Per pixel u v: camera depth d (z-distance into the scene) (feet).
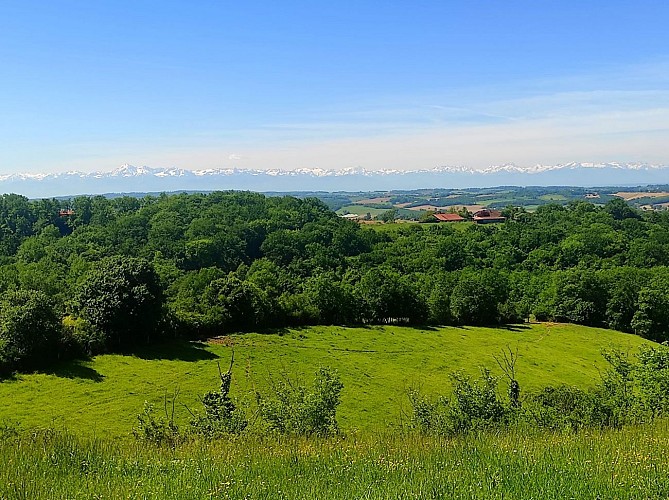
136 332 199.93
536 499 26.58
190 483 31.81
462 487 28.84
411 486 29.53
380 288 276.21
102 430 124.57
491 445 41.98
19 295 174.09
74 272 264.93
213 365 186.19
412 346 232.12
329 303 268.21
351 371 191.62
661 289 277.03
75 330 183.93
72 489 30.99
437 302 282.97
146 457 40.63
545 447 39.96
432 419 72.23
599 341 256.73
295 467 35.91
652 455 35.35
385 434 57.26
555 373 199.52
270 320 249.96
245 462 37.83
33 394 148.15
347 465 36.01
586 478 29.89
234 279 247.50
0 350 160.86
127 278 201.67
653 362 73.20
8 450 41.06
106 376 166.81
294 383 163.73
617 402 67.87
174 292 269.85
